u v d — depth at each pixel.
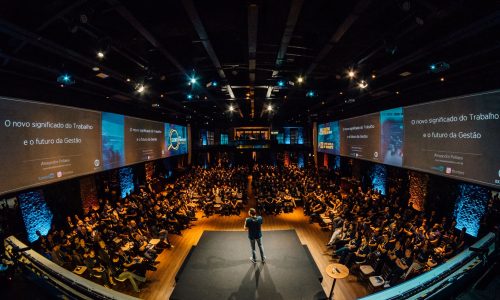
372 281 6.43
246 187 20.16
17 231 9.16
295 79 10.31
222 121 31.22
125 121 13.37
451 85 8.15
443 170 8.53
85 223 10.45
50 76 7.83
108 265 7.28
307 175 21.42
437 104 8.81
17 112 7.05
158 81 10.45
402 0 4.14
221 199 14.20
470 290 3.45
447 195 10.21
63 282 3.69
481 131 7.08
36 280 3.82
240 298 6.11
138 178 18.58
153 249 8.93
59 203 11.11
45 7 4.16
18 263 4.06
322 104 16.88
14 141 6.93
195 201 14.90
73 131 9.38
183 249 9.55
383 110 12.40
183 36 6.19
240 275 7.02
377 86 10.56
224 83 10.49
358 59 7.79
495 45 5.63
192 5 4.29
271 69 8.65
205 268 7.41
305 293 6.27
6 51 5.66
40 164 7.81
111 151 11.98
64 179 8.85
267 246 8.86
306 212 13.67
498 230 4.25
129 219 12.05
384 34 5.64
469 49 6.32
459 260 3.96
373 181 15.90
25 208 9.64
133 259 7.72
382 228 9.29
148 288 7.07
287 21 4.93
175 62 7.61
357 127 15.45
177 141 22.23
